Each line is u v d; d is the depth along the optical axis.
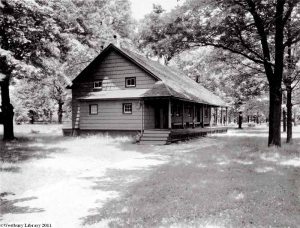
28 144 21.22
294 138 25.62
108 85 26.80
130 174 11.16
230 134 33.97
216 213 6.54
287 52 21.73
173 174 10.64
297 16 17.61
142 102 24.77
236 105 48.34
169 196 7.91
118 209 7.04
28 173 11.38
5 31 17.66
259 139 25.64
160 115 27.08
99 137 25.38
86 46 30.36
